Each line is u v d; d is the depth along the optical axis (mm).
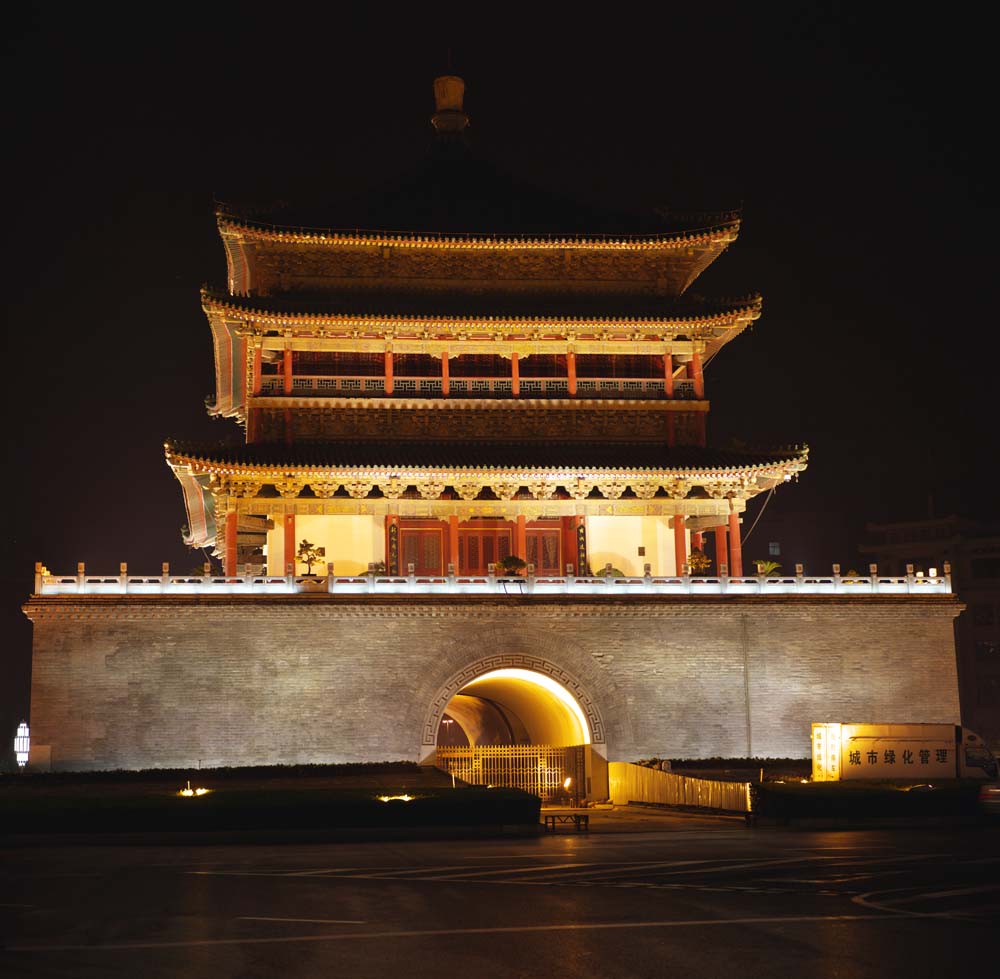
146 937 22281
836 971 19141
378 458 66875
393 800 43312
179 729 58188
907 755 55500
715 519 72188
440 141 82312
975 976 18766
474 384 71438
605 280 74688
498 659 61219
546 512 68812
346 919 24031
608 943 21422
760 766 60812
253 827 42281
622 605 62375
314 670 59594
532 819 44000
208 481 70750
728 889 27734
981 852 35438
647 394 72438
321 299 71812
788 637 63375
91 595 58562
